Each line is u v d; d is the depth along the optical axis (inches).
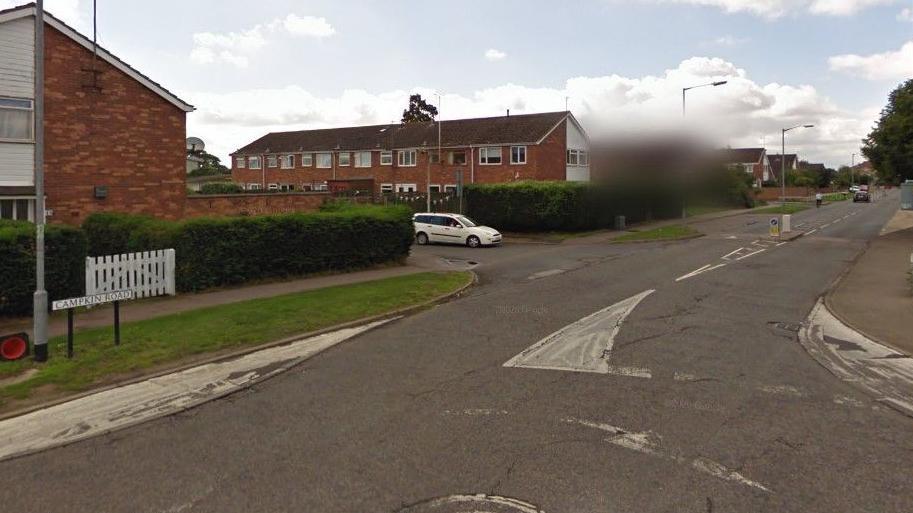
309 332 431.8
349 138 2326.5
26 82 708.0
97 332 412.2
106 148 780.6
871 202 2874.0
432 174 2091.5
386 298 550.6
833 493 197.5
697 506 188.7
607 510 185.9
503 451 229.1
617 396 292.0
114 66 781.9
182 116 852.6
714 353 372.2
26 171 713.6
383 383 315.9
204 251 595.2
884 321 467.2
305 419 267.1
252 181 2481.5
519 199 1364.4
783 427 254.2
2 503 197.2
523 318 474.9
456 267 816.9
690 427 253.0
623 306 519.5
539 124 1985.7
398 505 190.5
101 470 220.4
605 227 1464.1
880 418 266.5
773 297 569.0
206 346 385.4
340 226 741.3
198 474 215.2
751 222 1638.8
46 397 300.4
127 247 622.8
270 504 192.7
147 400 297.0
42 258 350.3
